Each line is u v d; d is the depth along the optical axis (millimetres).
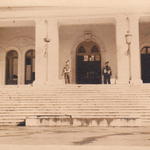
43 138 8117
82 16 23719
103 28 27141
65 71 24000
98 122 12859
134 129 11375
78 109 15406
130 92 17422
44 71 23516
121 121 12758
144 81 26891
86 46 27703
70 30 27453
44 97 17219
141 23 26250
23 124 14133
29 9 24047
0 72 27875
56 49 23750
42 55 23656
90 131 10453
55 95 17531
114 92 17453
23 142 7121
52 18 23953
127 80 22703
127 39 22703
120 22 23359
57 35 23906
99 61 27469
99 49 27469
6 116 15109
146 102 15969
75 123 13055
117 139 7836
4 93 18172
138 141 7352
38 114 15219
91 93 17484
